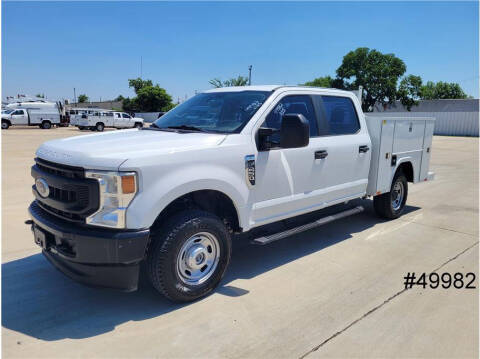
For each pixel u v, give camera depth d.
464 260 4.68
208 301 3.53
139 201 3.02
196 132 3.96
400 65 42.50
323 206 4.76
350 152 5.01
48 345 2.85
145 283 3.89
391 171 5.85
